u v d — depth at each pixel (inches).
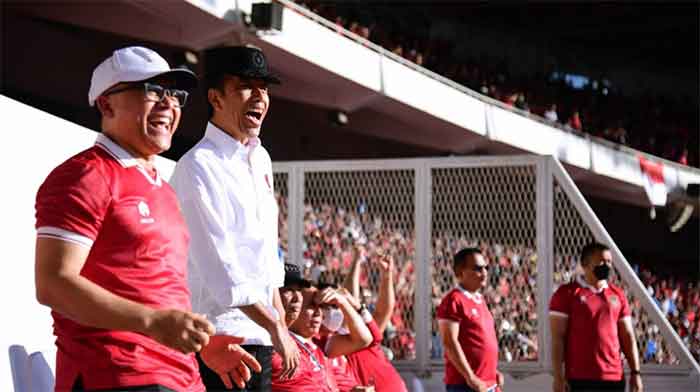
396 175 277.7
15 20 413.1
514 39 935.7
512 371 259.9
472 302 228.7
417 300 270.4
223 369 112.0
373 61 516.7
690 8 885.2
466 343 227.1
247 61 118.4
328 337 196.2
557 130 665.0
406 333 273.0
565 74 987.3
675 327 722.8
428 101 559.2
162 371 93.7
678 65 1011.9
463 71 740.0
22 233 131.2
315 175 281.7
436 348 271.3
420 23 819.4
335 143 620.1
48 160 137.9
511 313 265.1
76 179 90.0
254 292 112.5
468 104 594.9
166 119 96.9
